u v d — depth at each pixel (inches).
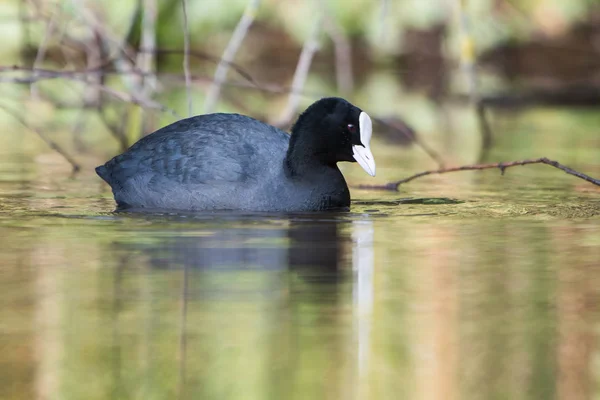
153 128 770.2
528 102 1032.2
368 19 1139.9
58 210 474.3
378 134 833.5
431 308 314.5
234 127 488.1
